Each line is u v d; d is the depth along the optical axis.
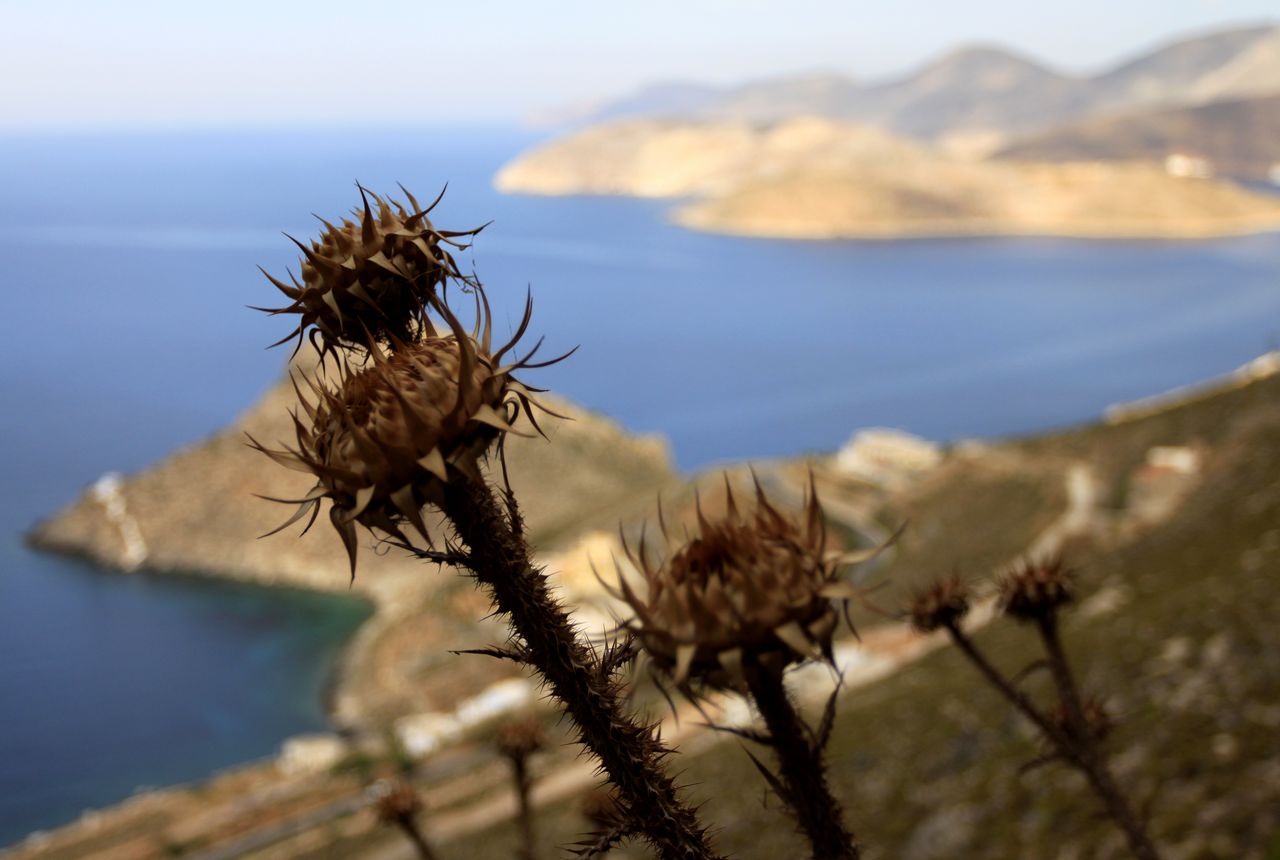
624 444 162.50
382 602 130.25
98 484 182.75
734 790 32.44
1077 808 24.58
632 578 2.67
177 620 130.62
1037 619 4.63
